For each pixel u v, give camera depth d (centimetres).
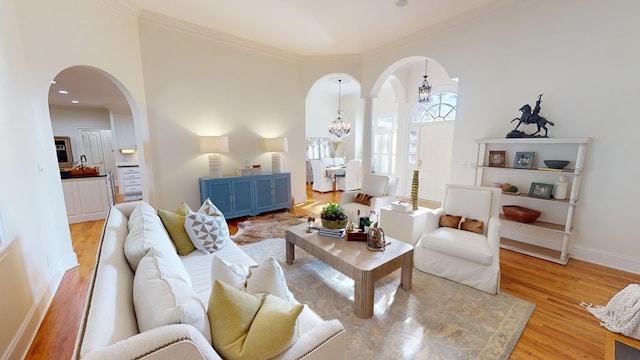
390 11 345
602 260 286
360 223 263
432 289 241
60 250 271
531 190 317
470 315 205
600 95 273
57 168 270
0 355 151
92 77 427
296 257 307
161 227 199
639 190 262
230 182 430
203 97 416
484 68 347
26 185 212
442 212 297
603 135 275
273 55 486
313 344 105
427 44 404
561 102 296
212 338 93
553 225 306
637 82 254
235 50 441
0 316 154
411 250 232
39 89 249
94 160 786
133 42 344
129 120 731
